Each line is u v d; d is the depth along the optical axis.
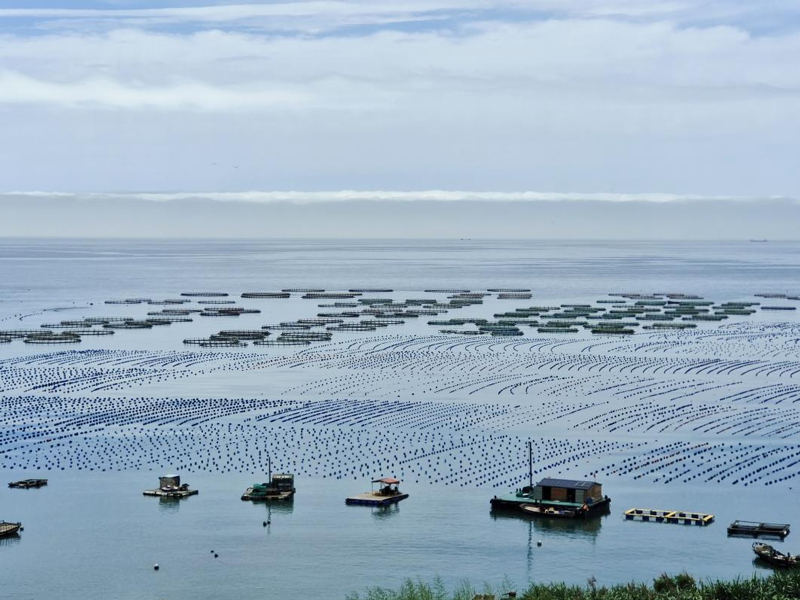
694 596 119.06
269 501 179.38
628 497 180.00
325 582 144.12
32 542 160.12
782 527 160.25
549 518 169.25
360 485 188.75
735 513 170.75
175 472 197.38
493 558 152.62
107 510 174.75
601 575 145.62
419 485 188.75
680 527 164.88
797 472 194.50
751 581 123.94
